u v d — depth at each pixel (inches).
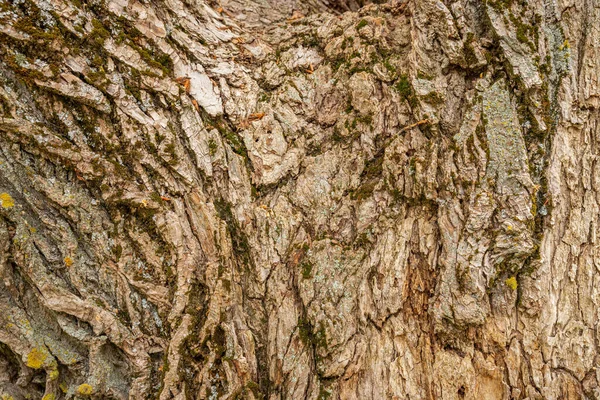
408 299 82.7
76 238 78.8
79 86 78.2
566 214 81.0
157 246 83.0
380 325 82.1
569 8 83.6
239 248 89.7
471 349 78.2
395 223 85.5
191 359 79.5
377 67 91.7
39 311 76.0
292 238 90.4
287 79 100.3
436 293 79.9
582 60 83.7
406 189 85.2
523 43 82.0
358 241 86.8
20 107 75.0
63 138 77.9
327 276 85.6
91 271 79.2
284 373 82.9
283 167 94.0
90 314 75.7
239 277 88.2
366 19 96.2
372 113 90.8
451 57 85.6
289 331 85.0
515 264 78.4
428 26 87.1
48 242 76.8
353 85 92.7
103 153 81.5
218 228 85.3
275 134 95.7
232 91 98.0
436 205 83.0
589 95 82.6
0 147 74.6
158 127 84.9
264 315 88.0
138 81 84.2
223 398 77.9
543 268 78.2
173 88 87.4
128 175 82.0
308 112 97.2
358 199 88.4
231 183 90.5
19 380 75.0
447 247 79.8
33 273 74.0
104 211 81.0
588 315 78.2
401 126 88.0
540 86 81.4
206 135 90.2
